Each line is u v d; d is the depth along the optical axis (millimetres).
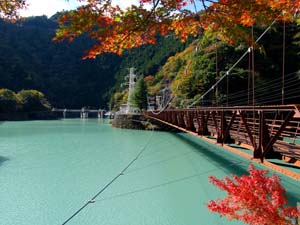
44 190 9766
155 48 82875
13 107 66062
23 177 11586
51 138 26766
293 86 26109
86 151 18453
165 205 8141
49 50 108250
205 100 30766
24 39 105562
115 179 11109
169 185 10102
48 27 115875
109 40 2514
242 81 29094
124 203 8375
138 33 2545
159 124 36094
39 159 15609
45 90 94625
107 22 2355
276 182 3090
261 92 27891
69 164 14156
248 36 2885
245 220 2977
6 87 82562
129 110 52125
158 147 19938
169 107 40469
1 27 95500
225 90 29641
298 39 26359
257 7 2469
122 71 93312
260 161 6531
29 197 9039
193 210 7699
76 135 29875
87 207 8117
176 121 23391
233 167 12555
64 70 106062
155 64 72312
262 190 3039
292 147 7035
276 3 2432
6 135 29703
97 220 7199
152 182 10562
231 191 3162
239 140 9320
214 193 9109
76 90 102312
